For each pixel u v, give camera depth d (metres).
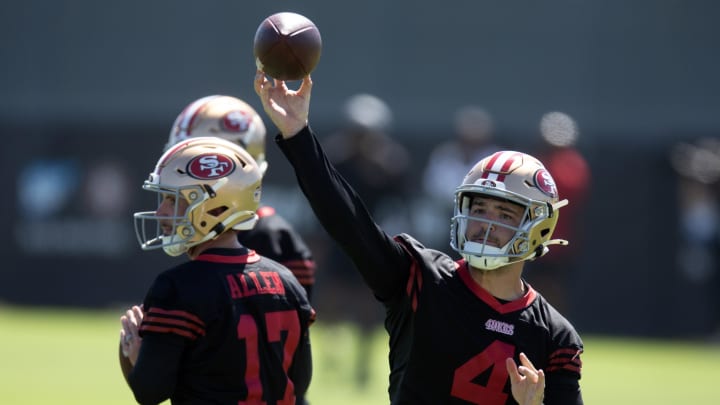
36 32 70.38
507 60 67.25
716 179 63.81
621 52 66.44
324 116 67.81
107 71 69.56
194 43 69.25
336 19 68.19
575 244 52.59
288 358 18.50
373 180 47.47
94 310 67.75
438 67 67.50
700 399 41.53
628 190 64.44
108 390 38.88
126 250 67.69
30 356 47.56
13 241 68.75
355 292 46.75
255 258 18.69
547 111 66.75
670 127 65.44
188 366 17.55
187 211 18.12
